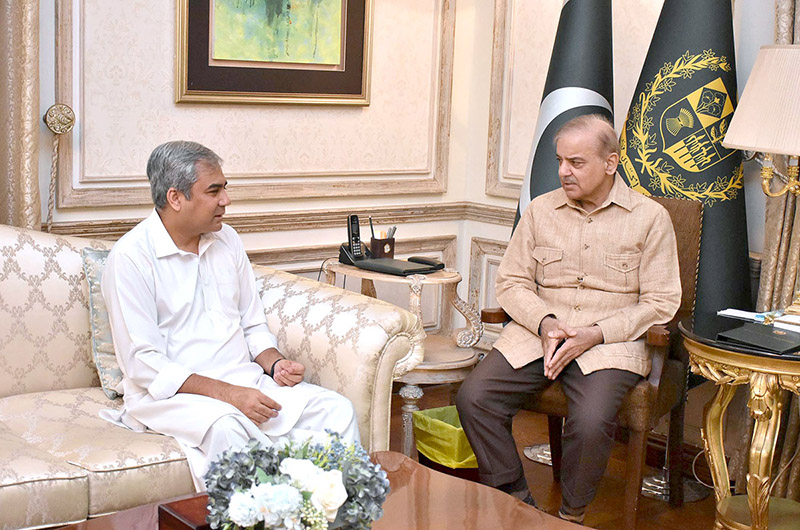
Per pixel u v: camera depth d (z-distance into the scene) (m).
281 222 3.69
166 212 2.49
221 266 2.61
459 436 3.02
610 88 3.36
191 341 2.51
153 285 2.47
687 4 3.11
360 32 3.80
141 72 3.29
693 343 2.56
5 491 1.96
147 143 3.34
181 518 1.50
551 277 2.90
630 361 2.68
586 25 3.30
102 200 3.25
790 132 2.47
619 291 2.81
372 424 2.47
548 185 3.32
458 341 3.30
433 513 1.87
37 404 2.47
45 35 3.06
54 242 2.66
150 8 3.27
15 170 2.91
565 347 2.68
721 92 3.06
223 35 3.43
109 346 2.60
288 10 3.57
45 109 3.09
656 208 2.79
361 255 3.28
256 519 1.29
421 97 4.07
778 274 3.01
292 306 2.69
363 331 2.46
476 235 4.27
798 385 2.38
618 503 3.11
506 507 1.92
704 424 2.75
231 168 3.56
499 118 4.08
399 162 4.05
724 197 3.07
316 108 3.75
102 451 2.17
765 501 2.50
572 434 2.63
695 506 3.13
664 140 3.12
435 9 4.05
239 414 2.29
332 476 1.37
